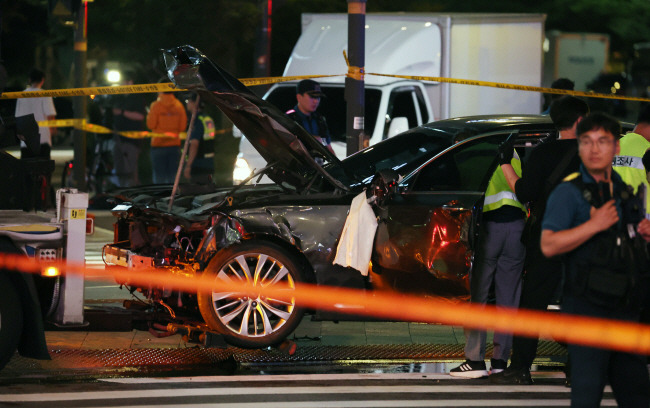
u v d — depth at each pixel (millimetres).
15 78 75938
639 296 14188
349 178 22938
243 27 58906
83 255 20328
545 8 72438
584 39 68438
